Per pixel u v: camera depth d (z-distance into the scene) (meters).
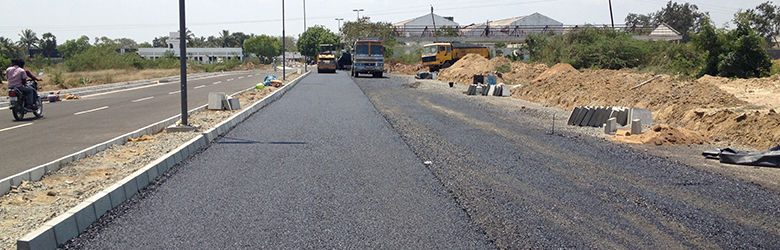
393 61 69.44
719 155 8.62
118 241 4.38
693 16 91.00
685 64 30.36
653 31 74.31
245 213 5.18
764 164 8.17
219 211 5.23
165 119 13.15
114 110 15.55
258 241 4.41
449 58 50.59
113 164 7.25
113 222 4.86
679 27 90.31
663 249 4.44
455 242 4.47
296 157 8.20
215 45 153.00
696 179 7.14
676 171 7.65
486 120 14.20
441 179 6.82
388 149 9.10
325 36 118.69
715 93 15.09
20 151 8.53
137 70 57.09
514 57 60.28
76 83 32.38
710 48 27.36
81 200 5.38
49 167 6.78
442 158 8.35
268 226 4.79
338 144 9.55
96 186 5.93
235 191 6.03
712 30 26.97
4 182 5.77
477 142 10.20
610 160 8.47
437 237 4.59
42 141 9.59
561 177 7.12
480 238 4.59
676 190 6.48
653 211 5.54
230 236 4.52
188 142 8.59
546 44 48.66
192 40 139.50
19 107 12.87
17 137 10.08
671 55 36.28
